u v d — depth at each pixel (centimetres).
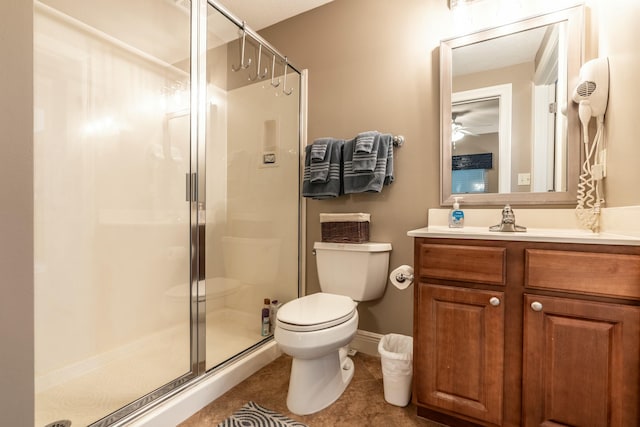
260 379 166
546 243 108
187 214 184
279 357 192
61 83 149
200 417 134
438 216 172
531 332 109
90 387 145
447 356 124
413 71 183
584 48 143
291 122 221
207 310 216
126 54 174
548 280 107
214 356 174
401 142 185
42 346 144
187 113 188
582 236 107
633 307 95
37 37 141
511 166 159
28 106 57
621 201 118
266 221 227
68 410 129
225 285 230
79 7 155
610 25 128
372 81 196
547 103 152
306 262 218
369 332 195
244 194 232
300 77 219
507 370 113
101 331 164
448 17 174
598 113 133
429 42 179
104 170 166
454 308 123
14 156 55
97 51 162
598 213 135
